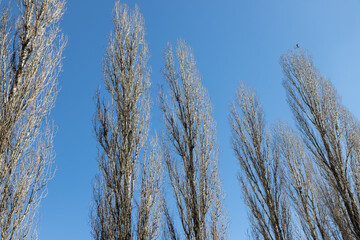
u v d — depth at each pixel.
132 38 12.34
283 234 12.14
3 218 6.25
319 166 12.39
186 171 11.04
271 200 12.91
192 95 12.59
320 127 12.75
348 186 11.38
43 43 7.96
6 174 6.46
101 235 8.69
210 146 11.67
